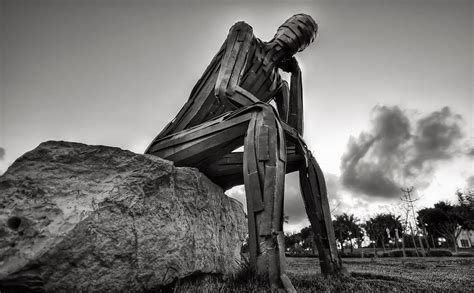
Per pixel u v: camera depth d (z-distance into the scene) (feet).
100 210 15.34
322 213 26.04
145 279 15.74
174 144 23.38
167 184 18.65
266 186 17.10
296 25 28.07
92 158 17.24
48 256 13.47
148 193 17.53
